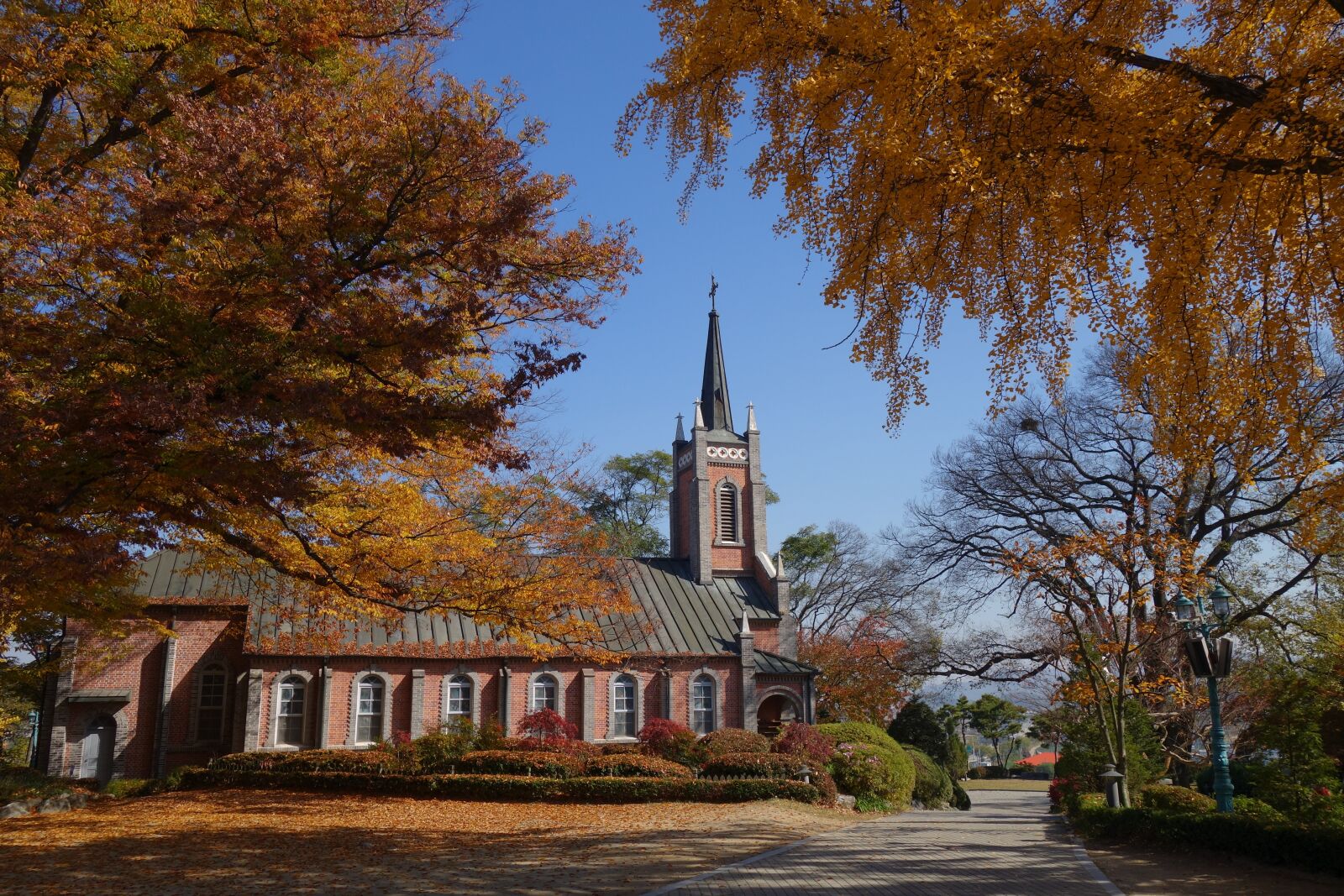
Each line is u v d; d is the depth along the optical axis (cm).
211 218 1169
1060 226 901
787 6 931
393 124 1275
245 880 1362
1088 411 3625
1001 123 896
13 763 3094
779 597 4525
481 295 1385
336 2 1359
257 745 3347
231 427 1178
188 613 3450
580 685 3944
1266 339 945
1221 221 941
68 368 1150
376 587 1786
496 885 1289
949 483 3969
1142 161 867
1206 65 934
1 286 1148
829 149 1002
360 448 1375
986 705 7550
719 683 4156
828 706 5141
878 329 1035
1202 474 3091
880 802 2945
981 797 4600
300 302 1184
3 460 1086
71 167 1399
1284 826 1385
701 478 4794
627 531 6775
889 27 896
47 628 2706
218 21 1366
